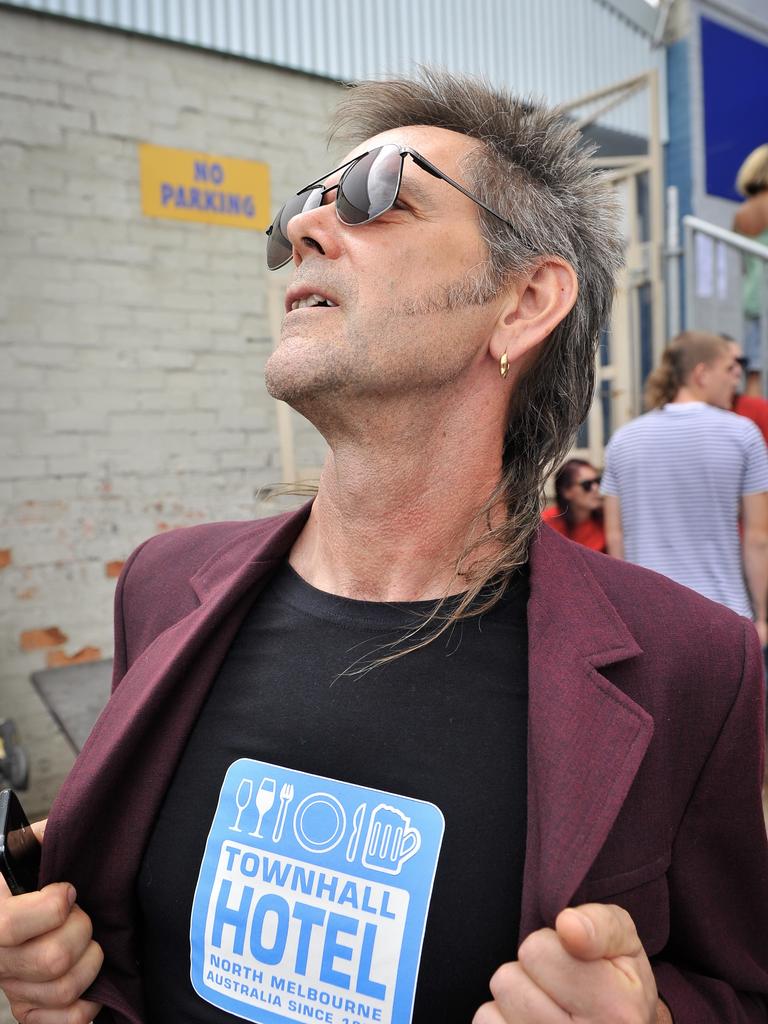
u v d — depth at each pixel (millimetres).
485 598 796
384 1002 653
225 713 785
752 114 4625
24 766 2297
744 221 3502
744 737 763
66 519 2906
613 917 562
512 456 914
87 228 2861
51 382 2844
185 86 2994
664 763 724
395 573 808
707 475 2324
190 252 3080
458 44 3580
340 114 962
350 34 3293
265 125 3174
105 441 2963
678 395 2469
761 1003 790
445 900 662
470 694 734
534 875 635
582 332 914
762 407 2820
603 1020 536
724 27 4465
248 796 736
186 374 3115
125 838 765
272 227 951
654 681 740
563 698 692
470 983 649
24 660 2855
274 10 3100
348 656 770
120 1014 743
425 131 833
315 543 877
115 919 767
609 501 2547
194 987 722
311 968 675
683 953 786
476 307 792
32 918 680
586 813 639
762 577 2369
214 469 3205
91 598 2969
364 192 750
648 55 4312
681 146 4414
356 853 689
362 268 750
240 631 834
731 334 3205
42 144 2752
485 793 688
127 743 756
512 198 820
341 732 728
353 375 747
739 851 778
